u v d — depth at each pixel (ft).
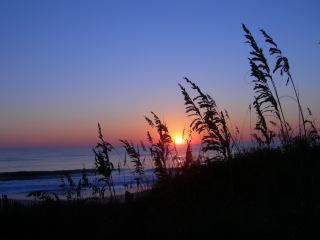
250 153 23.26
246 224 13.47
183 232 14.42
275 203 15.26
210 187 18.58
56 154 485.56
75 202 23.31
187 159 19.11
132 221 16.63
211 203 17.04
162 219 16.37
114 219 17.19
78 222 19.04
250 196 17.26
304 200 13.96
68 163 264.72
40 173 146.82
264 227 13.33
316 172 16.21
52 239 18.07
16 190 100.12
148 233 14.99
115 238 15.69
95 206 21.71
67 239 17.10
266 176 18.62
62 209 21.52
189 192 18.35
